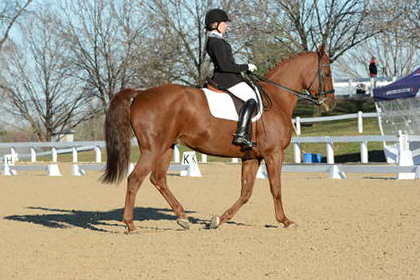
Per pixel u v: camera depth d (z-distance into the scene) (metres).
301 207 13.45
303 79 11.61
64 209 14.41
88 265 8.40
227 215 11.04
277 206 10.98
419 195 14.41
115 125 10.53
